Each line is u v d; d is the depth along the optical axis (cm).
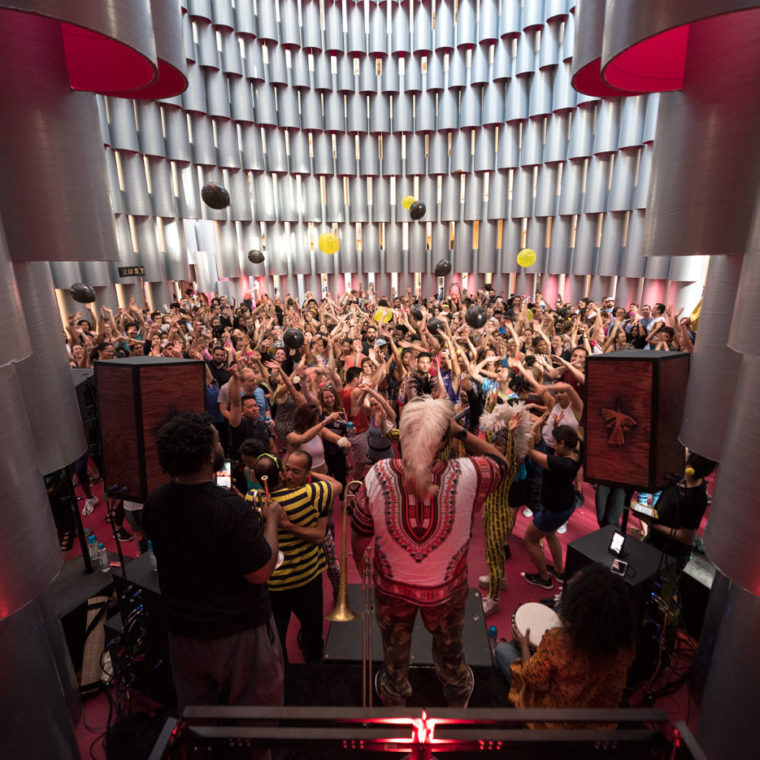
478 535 437
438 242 2170
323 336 665
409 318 966
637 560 279
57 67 206
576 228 1788
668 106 224
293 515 247
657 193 234
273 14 1806
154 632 248
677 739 79
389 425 418
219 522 157
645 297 1563
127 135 1502
